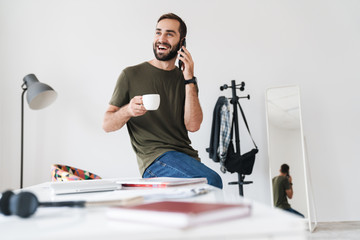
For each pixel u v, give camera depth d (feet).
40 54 10.12
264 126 10.52
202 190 3.06
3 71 9.96
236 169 9.48
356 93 10.94
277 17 10.91
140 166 8.93
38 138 9.88
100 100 10.15
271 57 10.77
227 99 9.82
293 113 10.30
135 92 9.62
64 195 3.42
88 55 10.23
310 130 10.74
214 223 1.74
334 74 10.93
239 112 10.46
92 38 10.28
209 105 10.41
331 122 10.80
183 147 9.32
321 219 10.50
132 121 9.20
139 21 10.41
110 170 10.00
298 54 10.87
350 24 11.06
